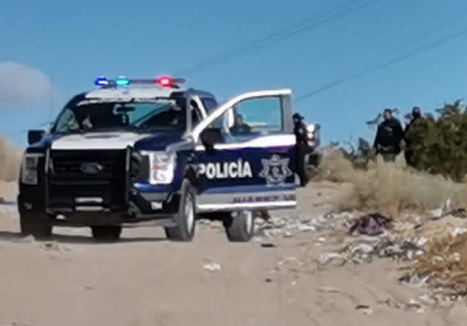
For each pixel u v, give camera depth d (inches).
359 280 439.8
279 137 604.7
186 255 495.5
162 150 553.9
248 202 601.3
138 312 378.0
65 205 549.0
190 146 581.6
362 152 1248.2
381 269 461.7
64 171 549.6
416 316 378.6
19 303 381.1
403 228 584.7
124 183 543.8
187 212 573.3
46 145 555.2
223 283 431.5
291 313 382.3
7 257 456.4
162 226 569.0
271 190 603.5
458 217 599.2
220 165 598.2
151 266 461.1
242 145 600.7
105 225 557.3
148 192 547.5
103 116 604.7
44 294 396.5
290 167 605.0
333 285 429.7
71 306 382.0
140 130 592.4
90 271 442.9
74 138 560.4
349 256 498.0
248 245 558.3
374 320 373.1
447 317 376.8
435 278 432.5
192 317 374.0
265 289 421.4
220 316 376.2
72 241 566.6
